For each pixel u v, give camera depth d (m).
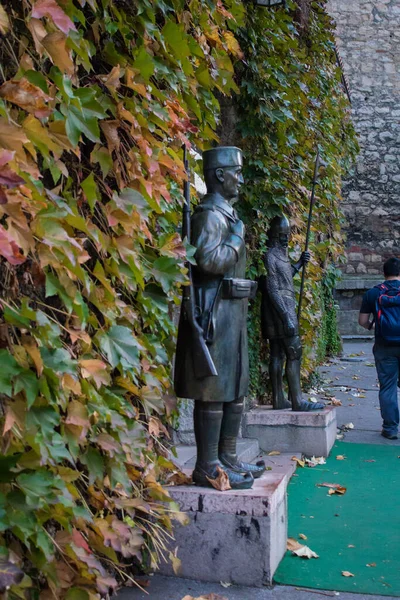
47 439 2.05
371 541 4.03
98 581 2.40
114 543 2.61
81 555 2.31
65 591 2.33
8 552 1.88
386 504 4.77
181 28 3.33
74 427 2.32
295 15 7.99
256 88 6.36
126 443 2.78
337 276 10.64
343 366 12.24
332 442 6.53
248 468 3.80
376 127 18.34
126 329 2.69
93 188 2.44
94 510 2.80
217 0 3.94
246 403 6.42
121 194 2.74
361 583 3.41
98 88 2.68
